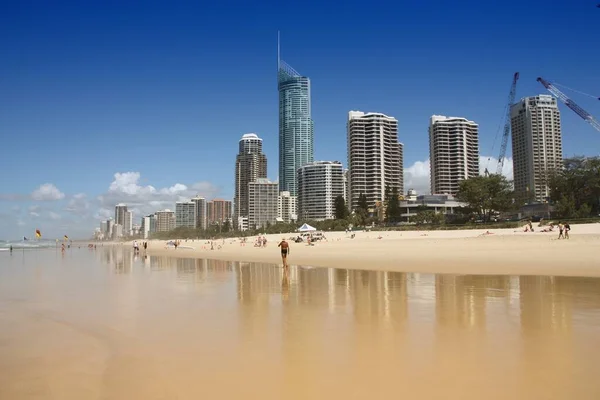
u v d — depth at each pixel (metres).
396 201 148.75
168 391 7.60
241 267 39.22
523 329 11.40
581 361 8.62
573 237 49.22
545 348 9.57
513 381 7.57
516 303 15.49
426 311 14.30
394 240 74.38
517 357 8.95
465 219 115.19
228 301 17.70
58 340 11.62
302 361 9.04
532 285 20.42
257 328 12.28
